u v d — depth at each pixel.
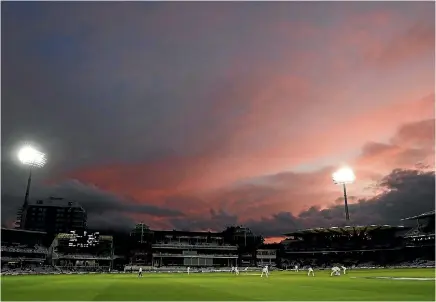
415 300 20.97
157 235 116.50
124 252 112.88
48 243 130.00
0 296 25.66
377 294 24.81
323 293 26.11
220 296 24.75
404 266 99.38
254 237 138.75
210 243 118.44
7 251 91.38
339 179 108.31
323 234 117.44
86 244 102.81
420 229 111.50
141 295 25.97
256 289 30.56
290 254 122.69
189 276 63.16
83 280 49.03
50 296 25.48
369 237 112.38
